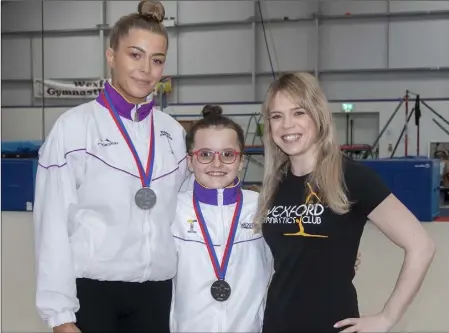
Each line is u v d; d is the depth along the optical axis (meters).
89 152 1.41
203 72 10.42
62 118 1.42
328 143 1.31
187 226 1.52
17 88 11.01
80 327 1.42
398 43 9.64
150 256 1.42
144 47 1.41
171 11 10.38
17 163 5.92
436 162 5.47
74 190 1.40
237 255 1.50
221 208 1.53
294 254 1.30
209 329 1.45
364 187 1.24
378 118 8.95
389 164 5.31
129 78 1.43
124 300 1.44
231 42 10.28
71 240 1.40
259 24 10.16
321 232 1.26
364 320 1.22
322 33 9.95
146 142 1.50
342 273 1.26
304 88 1.33
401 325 2.51
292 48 10.07
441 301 2.81
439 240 4.23
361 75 9.90
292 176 1.39
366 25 9.76
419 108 7.77
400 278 1.22
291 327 1.28
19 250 4.00
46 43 10.91
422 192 5.22
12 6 10.85
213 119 1.56
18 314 2.67
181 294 1.49
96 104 1.48
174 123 1.64
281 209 1.36
